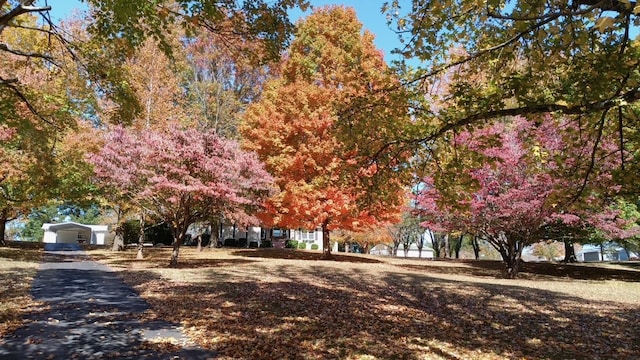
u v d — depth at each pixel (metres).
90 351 5.91
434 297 11.45
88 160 17.69
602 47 5.62
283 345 6.52
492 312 9.77
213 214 17.92
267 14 7.11
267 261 19.38
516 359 6.40
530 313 9.74
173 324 7.53
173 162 15.81
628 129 6.59
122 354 5.82
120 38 7.91
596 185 6.41
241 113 28.75
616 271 22.30
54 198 23.11
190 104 28.16
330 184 9.38
